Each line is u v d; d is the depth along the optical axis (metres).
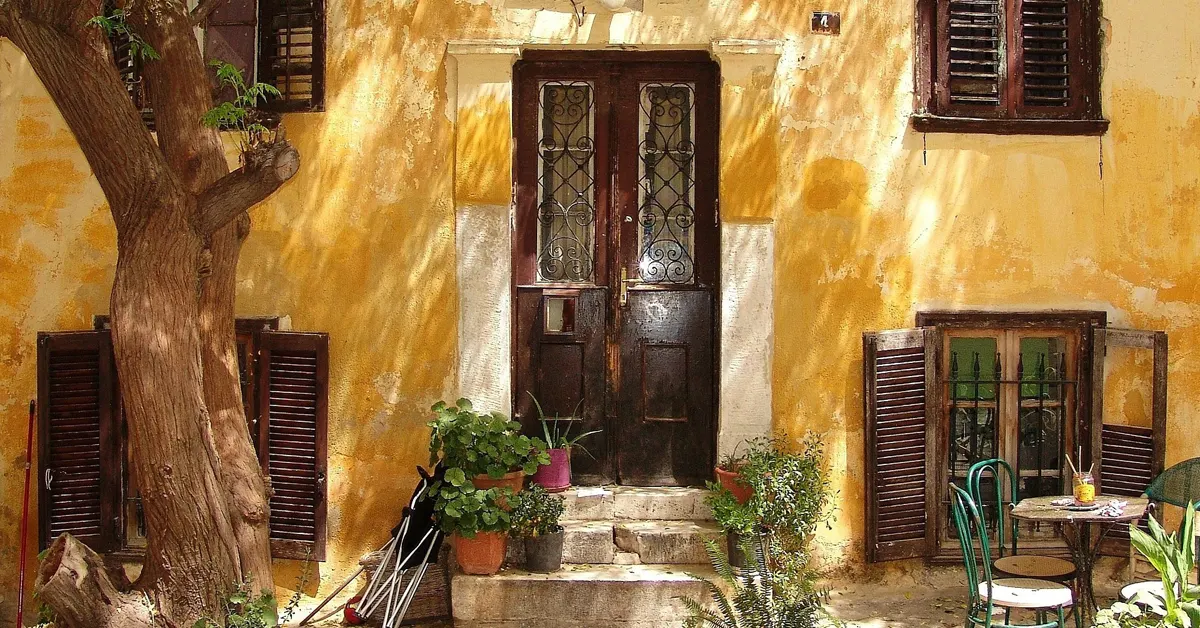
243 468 5.54
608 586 5.77
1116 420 6.39
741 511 5.86
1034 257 6.40
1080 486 5.15
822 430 6.36
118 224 5.13
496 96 6.29
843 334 6.36
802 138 6.34
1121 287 6.42
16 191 6.47
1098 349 6.32
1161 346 6.13
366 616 5.89
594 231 6.60
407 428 6.35
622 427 6.63
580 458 6.64
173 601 5.20
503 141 6.29
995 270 6.39
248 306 6.39
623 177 6.59
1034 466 6.52
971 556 4.91
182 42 5.36
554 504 5.98
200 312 5.49
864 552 6.34
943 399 6.43
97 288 6.46
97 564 5.11
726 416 6.33
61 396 6.28
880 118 6.36
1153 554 4.46
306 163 6.37
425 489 5.98
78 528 6.31
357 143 6.36
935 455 6.33
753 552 5.05
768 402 6.33
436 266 6.34
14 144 6.47
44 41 4.89
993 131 6.35
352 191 6.36
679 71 6.56
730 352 6.33
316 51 6.35
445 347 6.35
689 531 6.15
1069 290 6.41
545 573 5.90
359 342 6.36
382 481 6.35
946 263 6.38
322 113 6.35
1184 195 6.43
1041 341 6.51
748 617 4.66
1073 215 6.41
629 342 6.61
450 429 5.91
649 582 5.77
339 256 6.37
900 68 6.37
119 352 5.09
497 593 5.76
